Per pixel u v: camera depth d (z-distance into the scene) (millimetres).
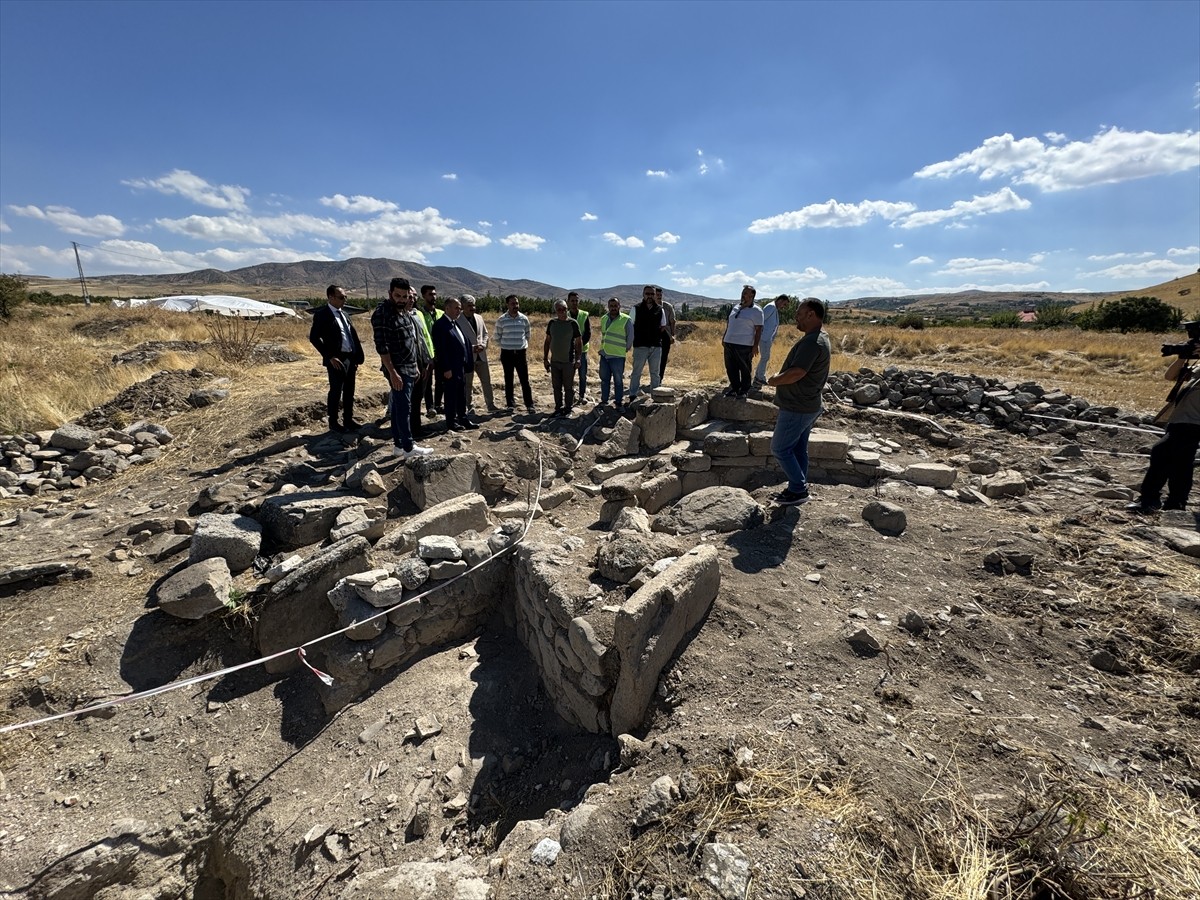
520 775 3426
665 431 7672
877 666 3254
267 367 12047
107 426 8055
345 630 4133
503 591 4832
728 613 3746
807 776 2426
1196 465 6562
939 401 9094
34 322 21891
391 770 3479
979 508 5438
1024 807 2242
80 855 3096
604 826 2402
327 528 5316
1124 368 16344
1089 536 4645
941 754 2592
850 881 1961
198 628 4297
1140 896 1899
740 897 1919
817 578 4184
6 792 3326
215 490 5840
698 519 5141
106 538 5324
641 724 3234
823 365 4867
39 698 3801
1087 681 3129
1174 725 2779
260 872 3090
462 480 6039
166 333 18125
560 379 8469
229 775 3619
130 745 3703
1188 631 3344
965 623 3607
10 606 4422
